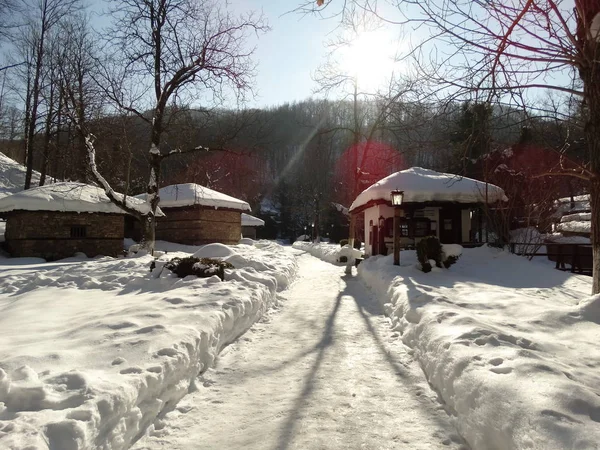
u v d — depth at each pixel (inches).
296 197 2097.7
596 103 207.2
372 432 134.1
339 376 183.5
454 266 427.5
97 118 656.4
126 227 1013.2
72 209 678.5
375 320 292.0
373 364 198.5
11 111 1450.5
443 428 136.5
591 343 177.0
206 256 473.7
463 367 147.3
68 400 111.3
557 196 598.9
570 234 658.2
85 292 337.4
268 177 2372.0
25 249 656.4
